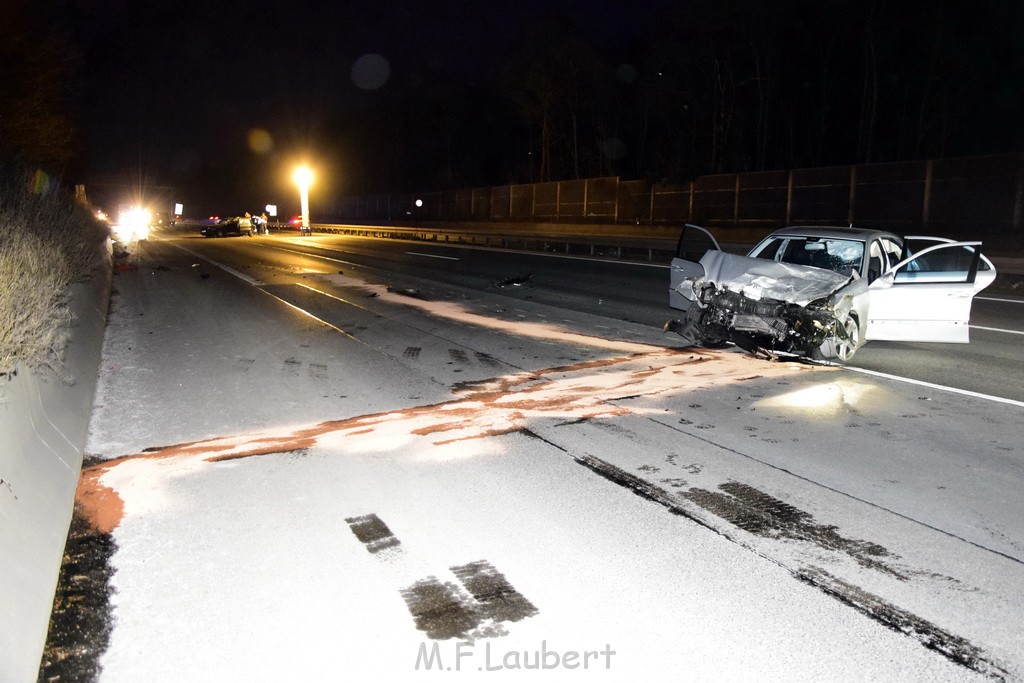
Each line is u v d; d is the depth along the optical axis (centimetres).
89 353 958
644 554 431
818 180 3061
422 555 435
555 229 4650
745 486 529
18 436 465
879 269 1002
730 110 4656
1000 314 1295
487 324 1255
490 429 672
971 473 550
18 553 378
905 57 4175
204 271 2312
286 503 513
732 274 978
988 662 331
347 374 913
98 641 357
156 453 631
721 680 322
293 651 348
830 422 678
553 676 327
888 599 382
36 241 758
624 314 1341
